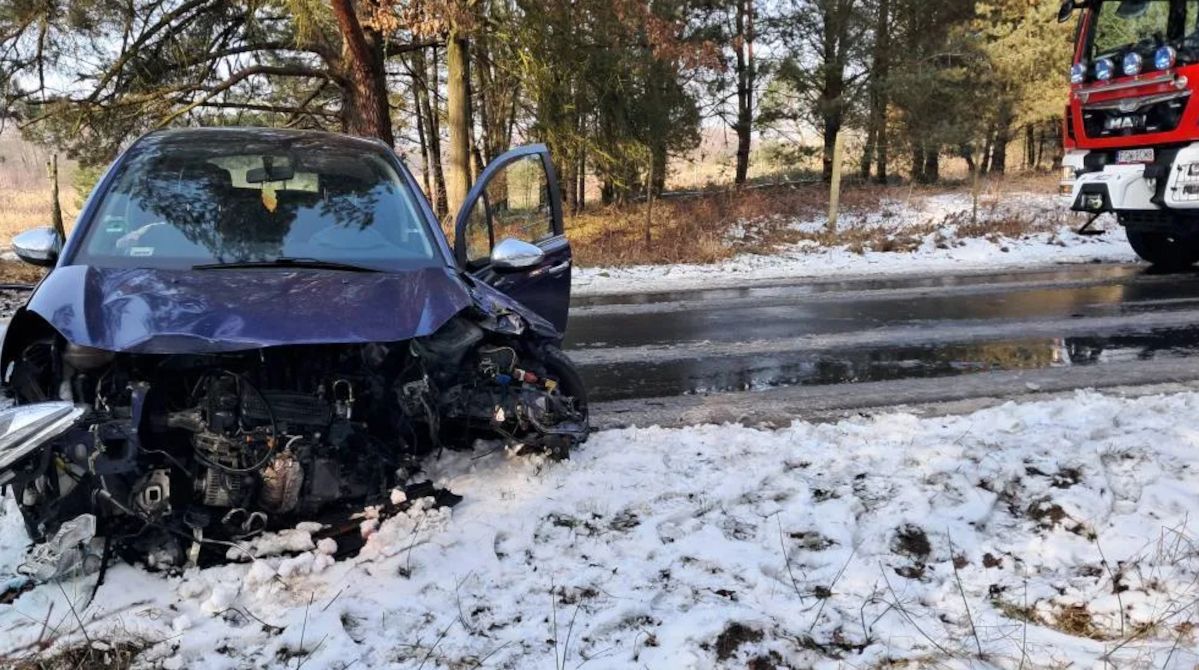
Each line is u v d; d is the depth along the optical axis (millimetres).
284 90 20703
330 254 4023
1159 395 5715
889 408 5766
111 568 3186
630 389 6387
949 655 2791
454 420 3932
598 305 10609
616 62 19047
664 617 3033
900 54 27594
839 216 21797
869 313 9719
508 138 21938
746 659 2803
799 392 6238
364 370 3502
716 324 9156
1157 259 13148
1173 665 2699
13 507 3635
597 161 20781
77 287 3398
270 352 3371
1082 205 11555
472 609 3072
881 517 3756
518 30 17203
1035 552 3469
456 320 3730
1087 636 2945
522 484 4004
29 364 3385
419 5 13336
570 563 3396
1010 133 29422
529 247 4258
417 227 4355
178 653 2785
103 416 3107
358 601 3080
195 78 16812
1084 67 11422
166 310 3252
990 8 26359
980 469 4133
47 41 15516
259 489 3248
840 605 3125
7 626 2871
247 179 4363
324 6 15281
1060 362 7070
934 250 16234
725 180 33500
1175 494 3879
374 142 5020
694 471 4266
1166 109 10352
